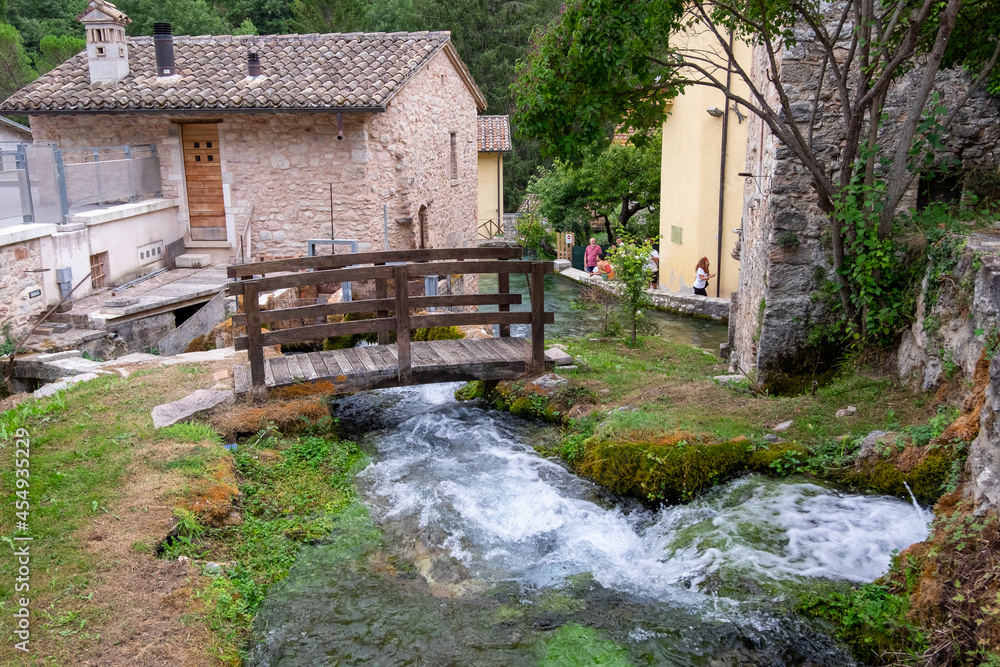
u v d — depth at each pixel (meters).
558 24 8.11
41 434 6.79
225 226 15.21
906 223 7.63
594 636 4.85
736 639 4.77
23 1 31.02
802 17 7.98
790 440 6.88
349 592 5.32
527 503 6.56
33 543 5.12
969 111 7.99
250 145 14.43
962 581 4.40
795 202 8.27
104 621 4.46
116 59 14.75
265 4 36.41
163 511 5.57
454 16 37.50
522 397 8.48
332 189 14.34
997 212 7.50
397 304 8.05
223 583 5.06
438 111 17.41
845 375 7.96
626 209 24.45
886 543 5.45
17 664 4.06
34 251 11.04
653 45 8.09
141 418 7.16
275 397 7.83
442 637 4.87
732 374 9.68
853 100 8.02
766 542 5.59
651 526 6.21
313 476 6.87
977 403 5.83
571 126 8.55
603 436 7.16
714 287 17.91
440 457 7.54
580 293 19.61
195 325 11.84
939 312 6.75
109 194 13.44
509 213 36.97
